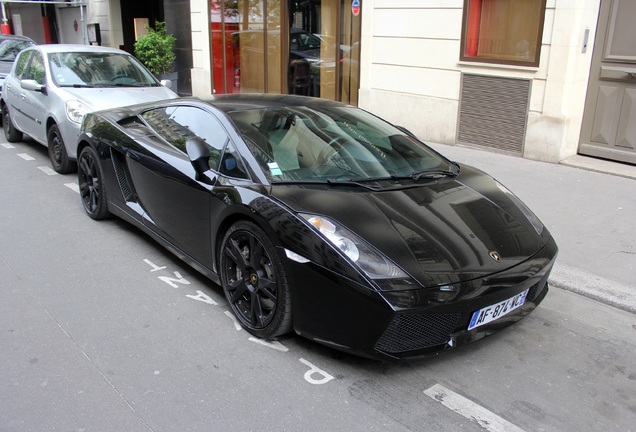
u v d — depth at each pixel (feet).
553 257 12.07
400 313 9.61
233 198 11.87
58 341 11.52
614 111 24.79
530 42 25.71
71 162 23.70
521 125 26.45
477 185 13.67
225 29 43.42
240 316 12.13
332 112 15.14
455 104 28.81
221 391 10.06
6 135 31.12
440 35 28.68
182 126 14.97
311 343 11.66
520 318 11.51
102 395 9.86
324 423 9.32
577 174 24.00
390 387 10.36
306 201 11.18
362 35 32.35
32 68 26.94
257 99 15.35
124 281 14.35
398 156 14.01
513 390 10.44
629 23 23.65
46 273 14.71
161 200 14.62
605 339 12.42
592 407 10.06
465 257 10.66
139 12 58.75
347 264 9.96
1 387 10.00
